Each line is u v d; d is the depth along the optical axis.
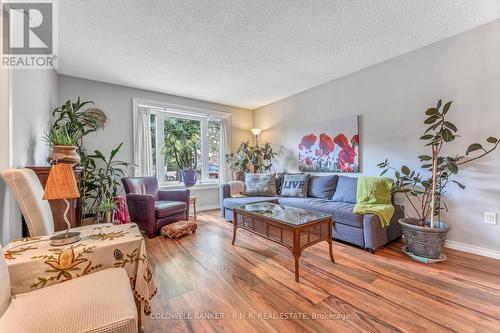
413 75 2.75
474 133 2.32
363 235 2.47
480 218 2.29
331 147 3.71
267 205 2.82
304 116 4.18
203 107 4.72
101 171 3.26
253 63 3.03
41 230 1.37
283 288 1.75
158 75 3.39
